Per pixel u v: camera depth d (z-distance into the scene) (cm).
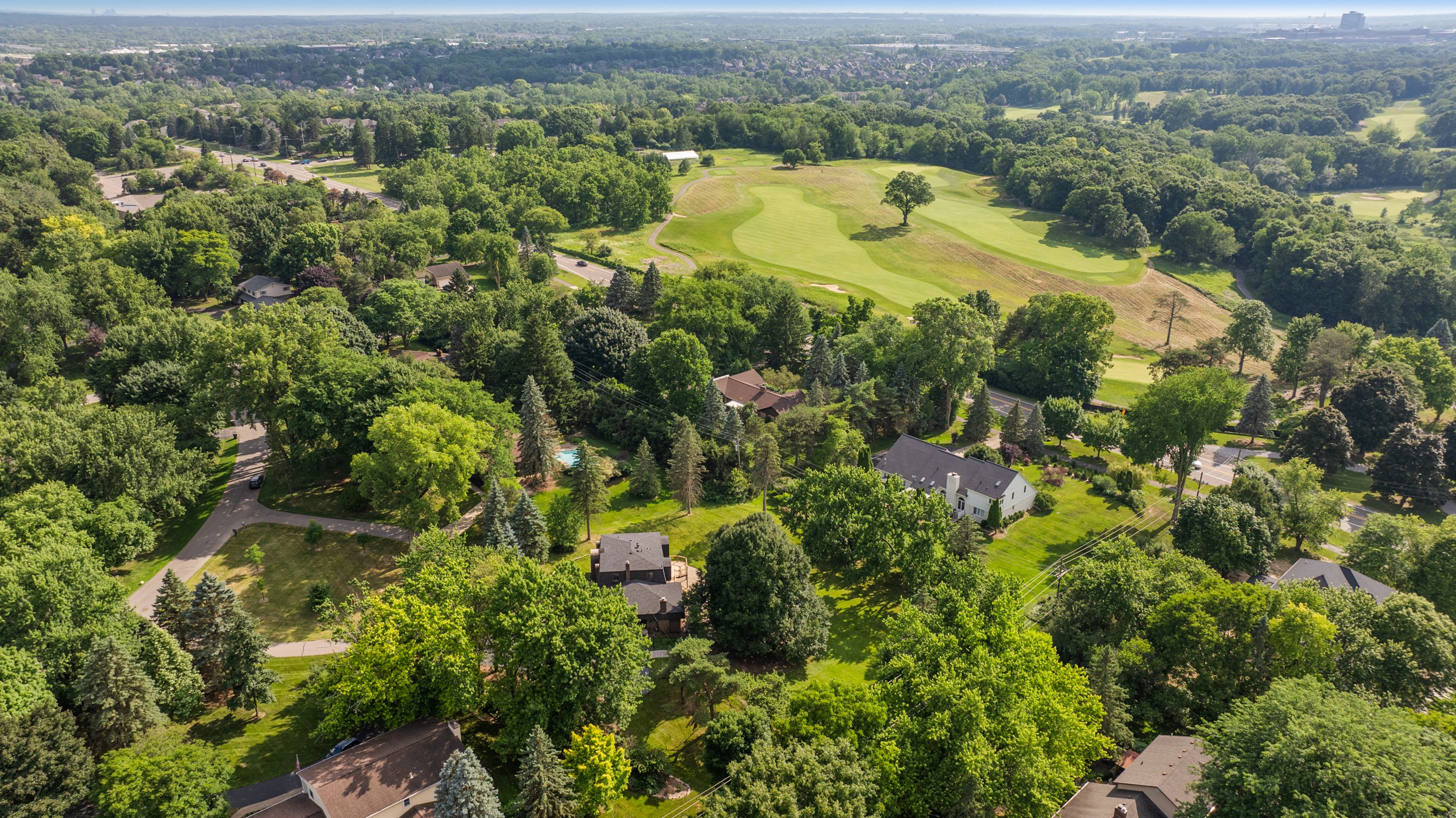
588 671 5597
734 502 10194
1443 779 4253
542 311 14138
